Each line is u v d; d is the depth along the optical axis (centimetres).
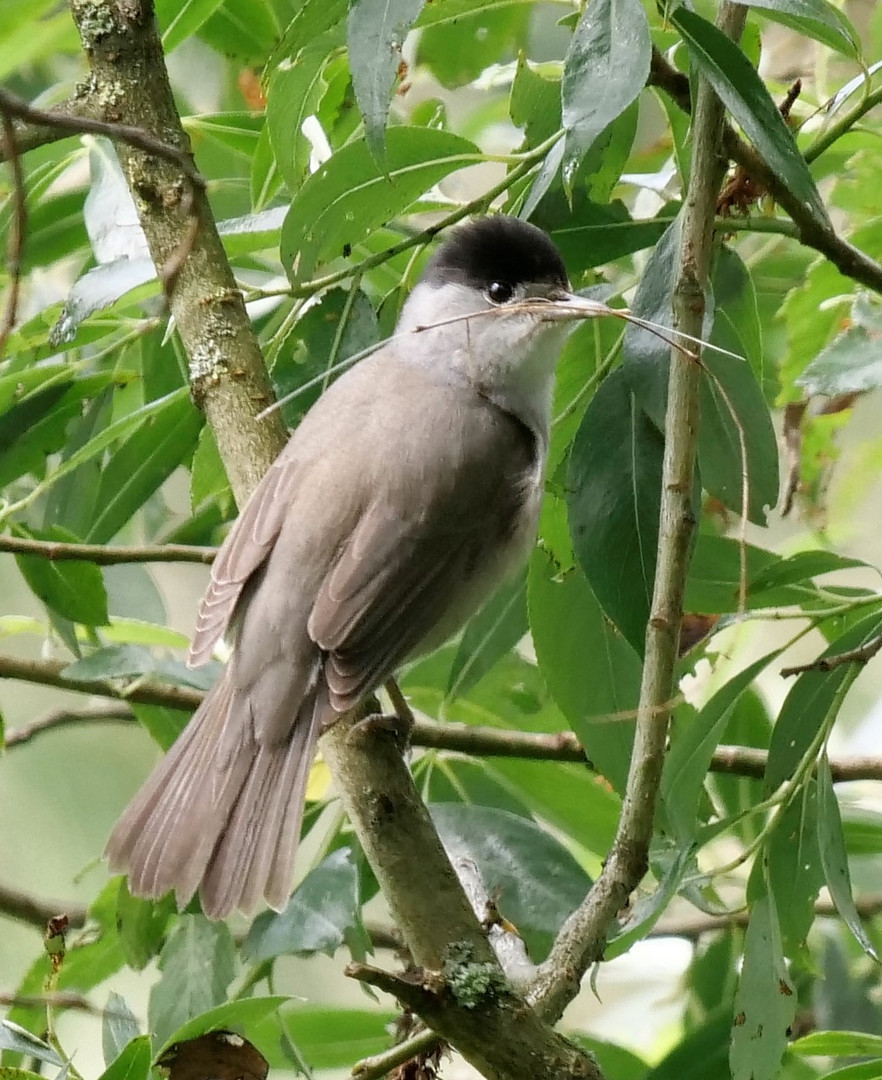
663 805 602
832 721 621
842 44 618
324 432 676
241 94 882
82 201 788
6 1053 629
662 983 880
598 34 507
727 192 647
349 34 530
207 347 655
